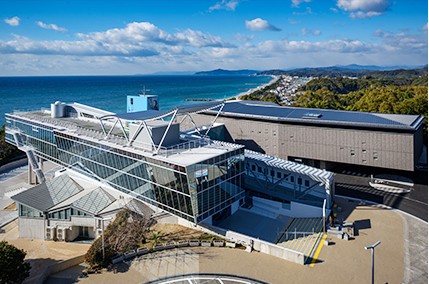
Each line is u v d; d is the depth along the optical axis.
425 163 65.94
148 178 40.81
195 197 36.53
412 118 53.84
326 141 55.94
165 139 44.19
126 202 43.88
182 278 30.92
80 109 70.44
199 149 43.25
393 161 50.50
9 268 29.02
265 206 47.19
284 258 33.62
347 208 46.09
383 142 50.88
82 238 43.84
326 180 42.88
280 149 61.16
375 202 48.09
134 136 44.22
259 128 63.31
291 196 46.66
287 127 59.56
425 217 42.88
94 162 49.66
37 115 73.62
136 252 35.59
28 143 66.38
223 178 41.72
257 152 59.69
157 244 36.97
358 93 161.12
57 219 43.81
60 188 50.12
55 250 40.00
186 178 35.16
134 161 41.97
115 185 47.00
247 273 31.19
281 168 46.38
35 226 44.31
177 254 35.34
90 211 42.94
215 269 32.12
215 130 65.19
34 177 66.69
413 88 157.50
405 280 29.42
